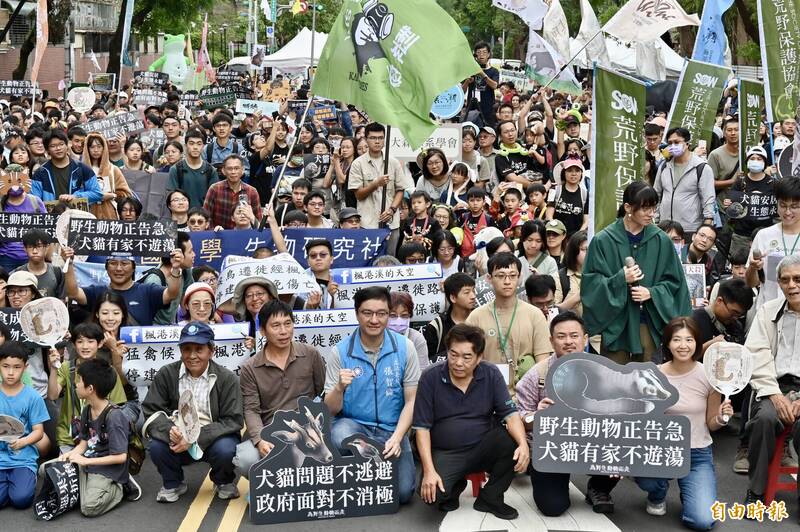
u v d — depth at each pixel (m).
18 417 7.77
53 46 45.78
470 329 7.22
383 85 10.19
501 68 25.58
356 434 7.43
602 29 17.08
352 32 10.34
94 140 13.17
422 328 9.24
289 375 7.96
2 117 22.03
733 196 12.12
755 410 7.57
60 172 12.23
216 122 14.91
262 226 10.93
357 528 7.22
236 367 8.77
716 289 8.94
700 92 13.91
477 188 12.12
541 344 8.33
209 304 8.79
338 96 10.43
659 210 12.32
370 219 12.95
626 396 7.01
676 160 12.13
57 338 8.30
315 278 9.73
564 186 12.80
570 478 8.20
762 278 8.95
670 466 6.99
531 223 10.25
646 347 8.05
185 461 7.75
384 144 12.94
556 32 18.27
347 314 8.90
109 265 9.45
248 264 9.20
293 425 7.35
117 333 8.74
